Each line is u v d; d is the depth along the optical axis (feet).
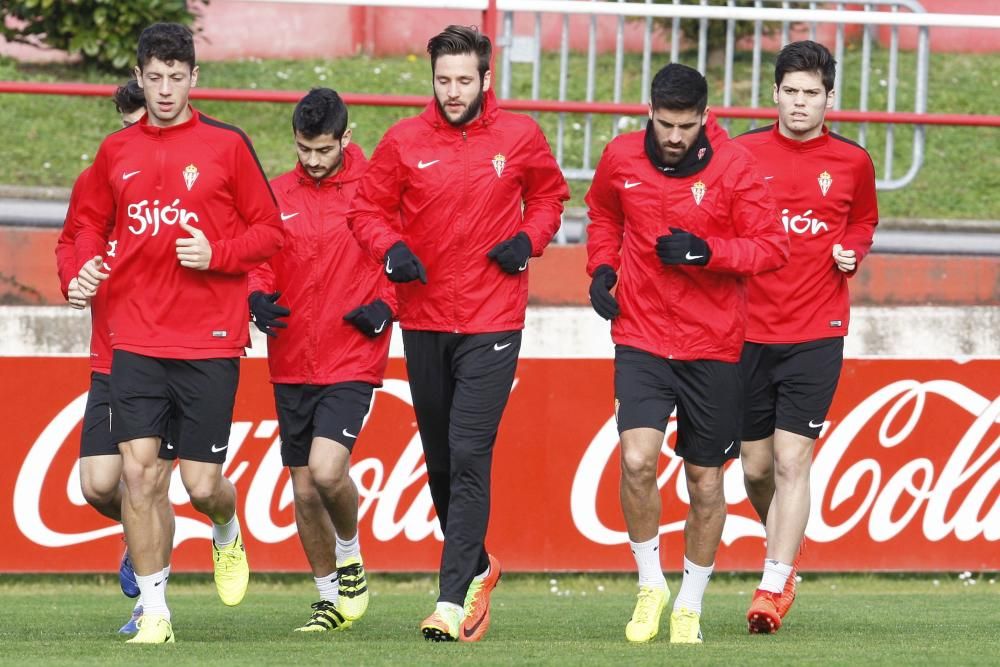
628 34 150.10
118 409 58.29
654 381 60.13
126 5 137.49
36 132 133.28
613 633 67.51
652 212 59.88
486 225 61.00
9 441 87.76
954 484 93.45
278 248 60.08
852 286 106.01
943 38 163.02
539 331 98.48
